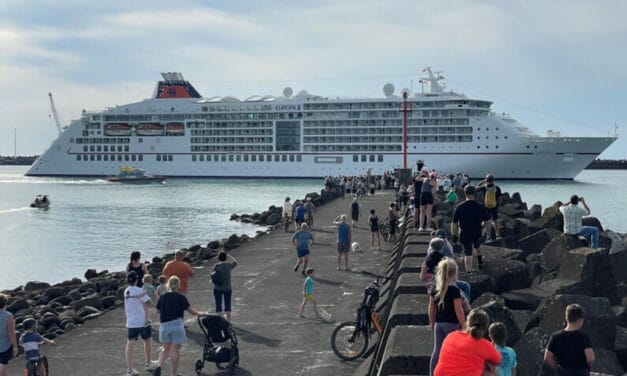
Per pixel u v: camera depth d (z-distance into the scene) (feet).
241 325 59.21
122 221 219.82
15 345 43.70
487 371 26.96
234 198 313.12
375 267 89.56
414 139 422.41
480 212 54.03
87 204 288.71
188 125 484.74
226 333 46.98
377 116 435.12
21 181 506.07
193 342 54.44
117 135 502.79
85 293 93.66
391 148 431.84
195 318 62.28
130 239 175.11
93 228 200.54
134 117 498.28
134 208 267.39
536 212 135.85
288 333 56.39
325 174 450.71
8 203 307.37
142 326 46.96
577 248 60.18
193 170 484.33
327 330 57.21
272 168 464.24
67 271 129.59
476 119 410.52
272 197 317.22
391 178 298.35
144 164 497.87
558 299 42.55
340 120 444.55
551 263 63.67
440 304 31.86
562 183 409.90
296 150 457.68
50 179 526.16
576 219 64.08
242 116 470.80
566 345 30.01
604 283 57.41
